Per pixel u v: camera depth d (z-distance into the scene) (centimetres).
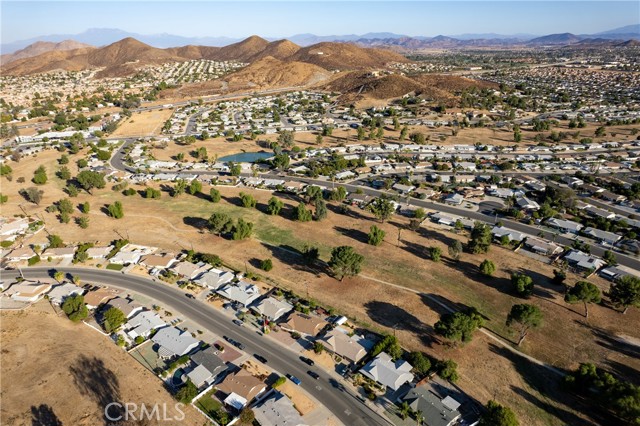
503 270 12438
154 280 12050
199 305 10894
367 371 8412
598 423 7469
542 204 17138
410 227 14838
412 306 10738
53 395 8056
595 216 16062
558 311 10519
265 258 13188
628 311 10519
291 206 17375
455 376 8194
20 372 8644
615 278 11788
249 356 9088
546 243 13712
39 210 17012
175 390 8181
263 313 10312
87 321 10306
